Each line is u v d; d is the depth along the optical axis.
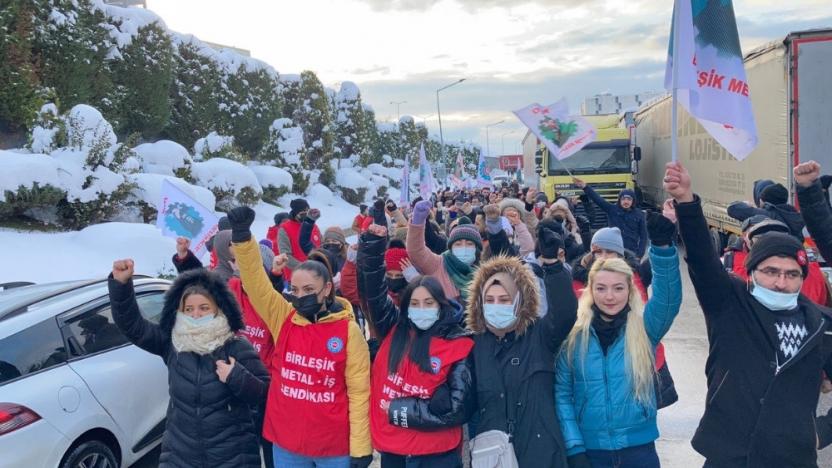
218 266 5.16
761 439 2.79
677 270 3.01
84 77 17.80
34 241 11.90
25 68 15.22
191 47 26.98
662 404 3.86
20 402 3.88
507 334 3.22
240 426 3.42
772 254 2.81
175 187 6.35
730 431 2.88
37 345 4.23
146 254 12.37
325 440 3.40
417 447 3.24
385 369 3.38
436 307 3.29
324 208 31.62
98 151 14.23
